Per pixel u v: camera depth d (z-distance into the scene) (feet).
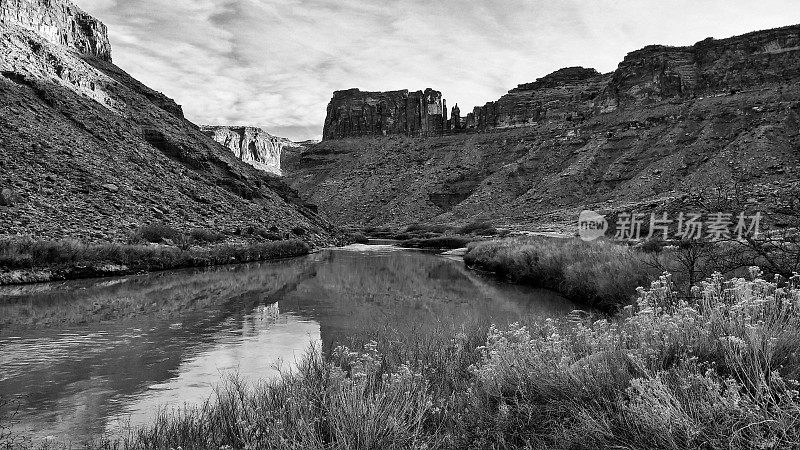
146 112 199.31
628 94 460.55
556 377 15.97
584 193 366.43
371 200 571.69
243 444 16.85
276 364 32.12
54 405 24.75
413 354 26.50
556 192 373.81
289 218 195.21
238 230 135.44
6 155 109.91
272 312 51.75
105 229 96.43
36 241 72.23
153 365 31.86
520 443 14.75
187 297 60.49
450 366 23.66
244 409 19.79
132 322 45.11
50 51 176.04
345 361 25.94
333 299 61.36
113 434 21.08
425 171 586.45
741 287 18.30
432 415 17.62
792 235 28.07
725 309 17.65
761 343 13.76
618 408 13.28
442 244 209.97
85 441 20.33
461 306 55.42
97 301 54.80
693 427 11.24
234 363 32.48
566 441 13.42
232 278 81.10
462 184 511.40
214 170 185.88
